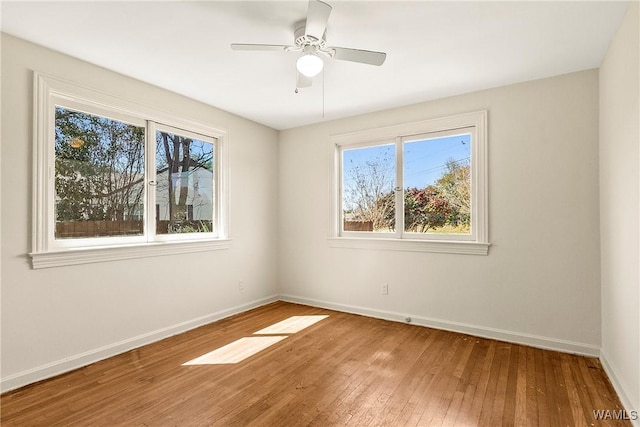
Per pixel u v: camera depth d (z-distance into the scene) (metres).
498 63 2.61
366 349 2.82
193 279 3.37
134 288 2.87
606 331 2.48
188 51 2.42
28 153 2.26
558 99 2.80
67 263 2.44
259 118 4.02
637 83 1.76
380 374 2.38
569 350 2.74
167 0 1.85
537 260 2.88
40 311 2.30
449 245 3.28
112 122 2.82
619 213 2.12
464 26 2.11
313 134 4.22
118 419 1.86
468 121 3.19
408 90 3.15
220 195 3.72
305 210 4.28
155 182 3.11
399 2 1.87
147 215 3.05
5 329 2.15
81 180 2.62
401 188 3.65
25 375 2.22
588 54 2.45
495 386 2.20
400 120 3.59
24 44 2.24
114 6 1.90
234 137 3.86
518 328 2.96
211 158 3.69
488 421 1.84
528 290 2.91
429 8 1.93
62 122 2.51
